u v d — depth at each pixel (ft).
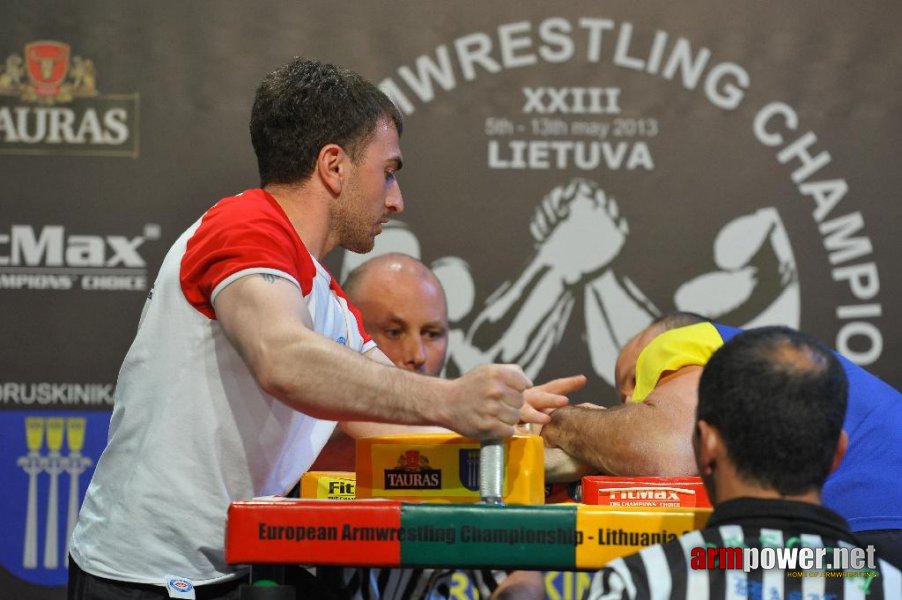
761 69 17.70
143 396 8.54
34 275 17.20
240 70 17.60
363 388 7.16
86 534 8.80
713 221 17.60
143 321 8.74
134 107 17.46
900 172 17.60
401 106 17.67
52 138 17.35
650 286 17.56
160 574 8.43
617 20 17.71
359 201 9.07
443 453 7.50
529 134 17.69
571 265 17.58
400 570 8.18
